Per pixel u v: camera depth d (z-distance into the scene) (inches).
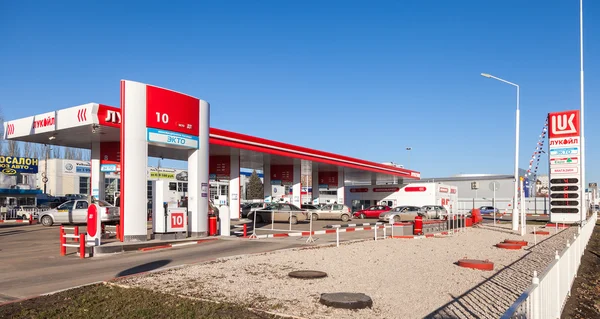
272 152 1432.1
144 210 718.5
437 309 324.2
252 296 354.9
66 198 2143.2
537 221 1728.6
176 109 773.3
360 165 1948.8
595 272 593.6
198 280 415.8
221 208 866.1
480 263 511.5
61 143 1149.1
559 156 1418.6
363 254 614.9
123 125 704.4
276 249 681.6
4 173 1844.2
